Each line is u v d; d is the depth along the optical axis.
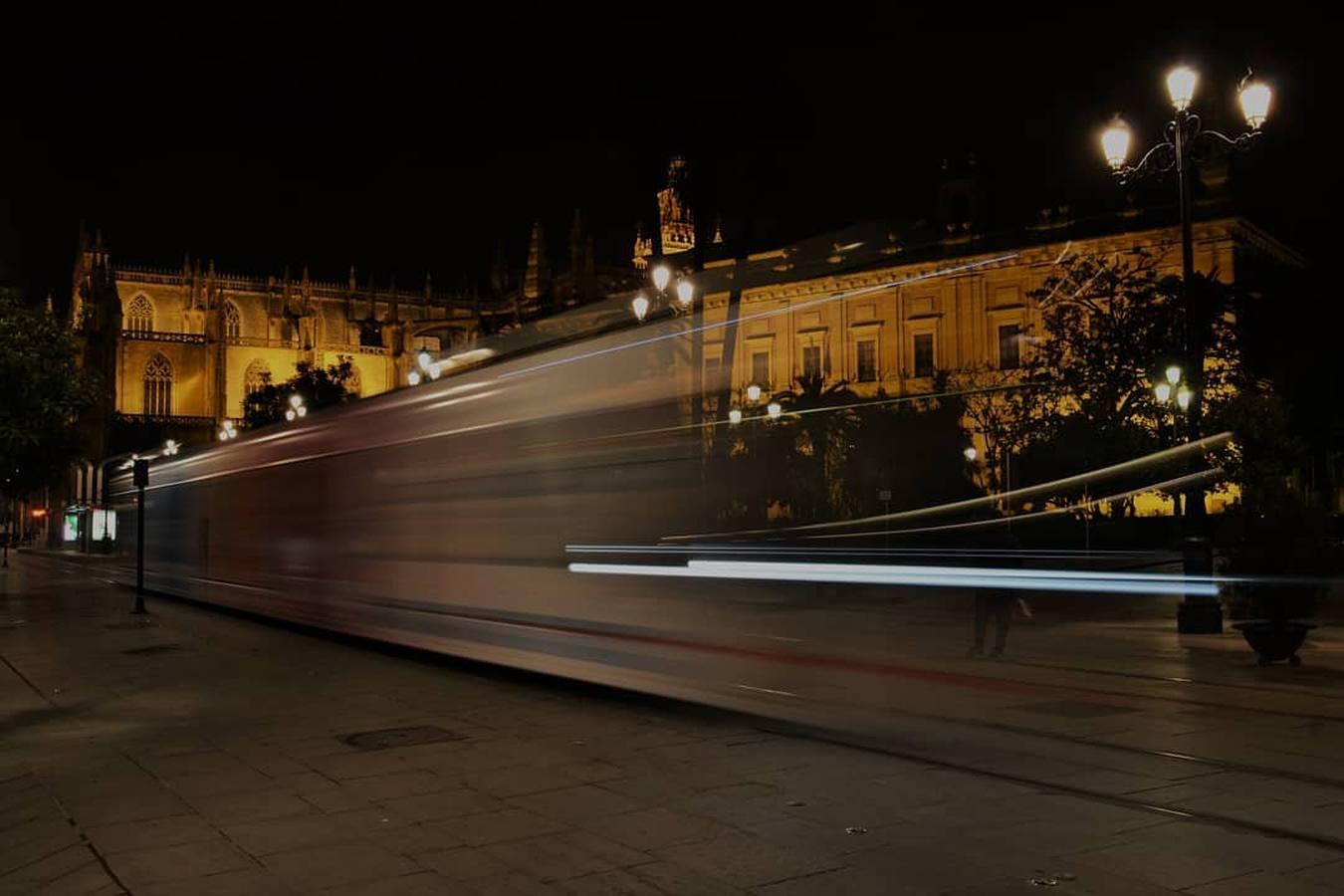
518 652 13.48
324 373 105.62
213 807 8.24
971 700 12.47
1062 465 42.66
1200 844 6.98
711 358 13.40
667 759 9.77
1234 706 12.05
